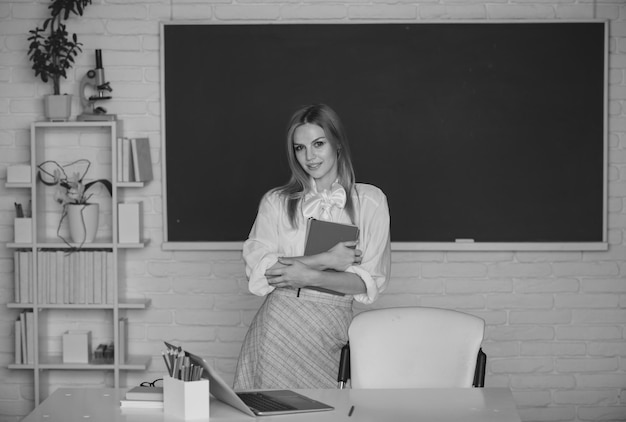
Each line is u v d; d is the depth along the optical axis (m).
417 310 3.02
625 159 4.84
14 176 4.70
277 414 2.38
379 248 3.37
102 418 2.34
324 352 3.33
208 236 4.86
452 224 4.83
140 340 4.93
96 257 4.70
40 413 2.39
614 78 4.82
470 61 4.80
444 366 2.95
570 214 4.82
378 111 4.82
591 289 4.89
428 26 4.80
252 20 4.82
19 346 4.73
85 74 4.87
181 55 4.82
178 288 4.91
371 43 4.80
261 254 3.32
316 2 4.83
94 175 4.91
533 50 4.80
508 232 4.83
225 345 4.92
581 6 4.81
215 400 2.54
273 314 3.33
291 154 3.38
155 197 4.89
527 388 4.91
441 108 4.81
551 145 4.82
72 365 4.70
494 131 4.82
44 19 4.86
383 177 4.83
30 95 4.88
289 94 4.82
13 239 4.92
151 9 4.86
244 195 4.85
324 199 3.35
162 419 2.33
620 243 4.86
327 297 3.31
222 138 4.84
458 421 2.32
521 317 4.89
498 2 4.81
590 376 4.92
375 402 2.51
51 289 4.71
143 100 4.87
